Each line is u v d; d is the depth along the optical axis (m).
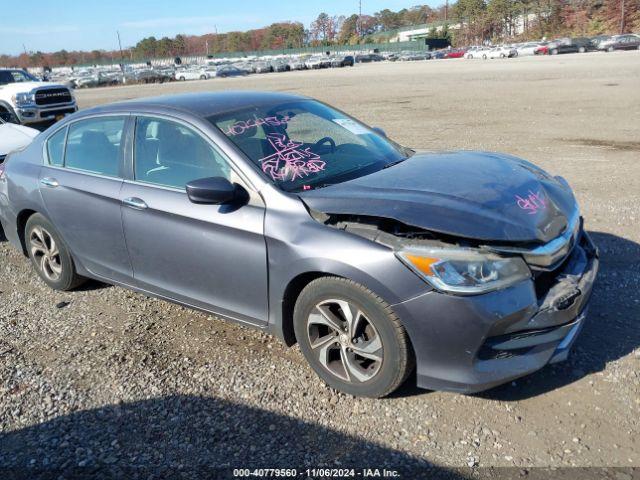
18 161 5.22
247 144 3.83
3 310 4.93
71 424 3.37
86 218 4.50
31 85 16.72
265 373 3.75
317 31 184.50
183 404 3.49
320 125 4.37
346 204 3.31
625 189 7.52
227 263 3.70
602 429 3.05
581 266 3.47
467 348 3.01
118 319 4.62
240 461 3.00
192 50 195.00
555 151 10.30
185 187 3.75
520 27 114.38
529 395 3.36
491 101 19.23
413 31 141.50
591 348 3.77
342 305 3.30
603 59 43.28
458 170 3.75
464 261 2.97
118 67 118.31
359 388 3.38
